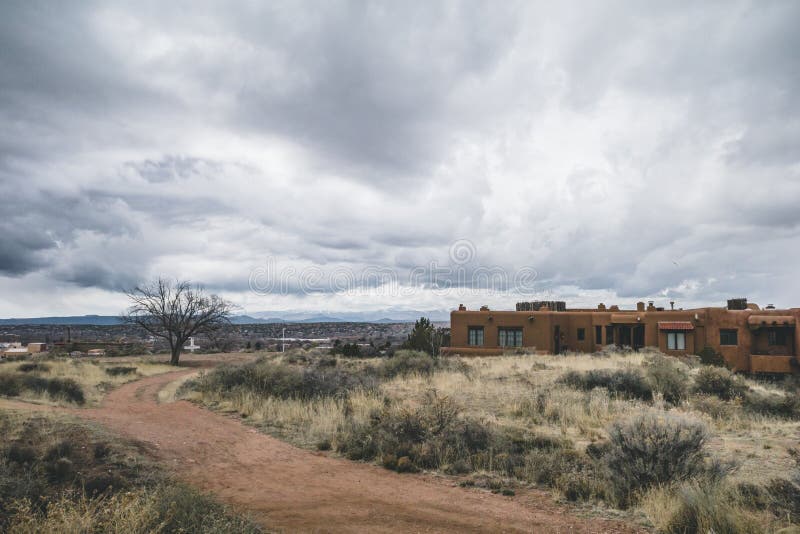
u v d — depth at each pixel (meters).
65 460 8.12
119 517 6.07
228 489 8.63
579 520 7.42
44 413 11.37
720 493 7.52
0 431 9.19
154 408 17.25
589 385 18.69
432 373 23.97
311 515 7.47
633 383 18.12
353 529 6.94
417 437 11.82
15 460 7.99
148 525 6.04
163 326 45.78
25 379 18.81
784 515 6.96
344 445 11.84
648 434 8.88
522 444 11.44
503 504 8.20
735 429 13.68
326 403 16.14
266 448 11.92
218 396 18.67
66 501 6.25
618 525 7.20
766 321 29.33
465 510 7.87
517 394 17.69
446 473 10.05
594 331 37.03
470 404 16.61
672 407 15.98
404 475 9.96
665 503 7.61
